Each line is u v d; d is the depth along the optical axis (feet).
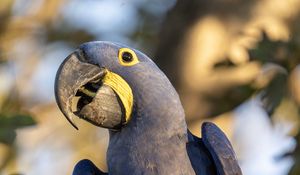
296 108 42.47
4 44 53.26
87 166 31.73
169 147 30.96
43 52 54.24
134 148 31.12
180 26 43.47
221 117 43.39
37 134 52.26
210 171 31.12
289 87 40.73
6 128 38.06
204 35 43.06
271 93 39.96
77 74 30.91
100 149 52.08
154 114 31.17
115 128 31.58
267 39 40.11
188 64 42.78
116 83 31.27
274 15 44.14
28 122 38.27
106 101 31.27
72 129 52.54
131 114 31.35
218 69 40.68
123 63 31.37
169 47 43.34
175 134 31.09
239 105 41.22
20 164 51.06
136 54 31.68
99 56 31.24
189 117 42.14
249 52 40.01
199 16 43.47
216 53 42.91
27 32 53.88
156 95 31.27
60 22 54.19
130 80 31.30
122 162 31.24
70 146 52.31
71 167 51.83
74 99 32.30
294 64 39.99
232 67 40.45
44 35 54.19
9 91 52.85
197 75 42.50
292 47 39.88
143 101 31.24
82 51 31.32
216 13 43.47
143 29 53.01
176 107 31.35
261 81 40.40
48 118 52.85
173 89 31.60
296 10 44.52
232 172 30.76
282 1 44.32
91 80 31.01
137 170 31.01
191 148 31.07
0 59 52.80
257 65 40.40
